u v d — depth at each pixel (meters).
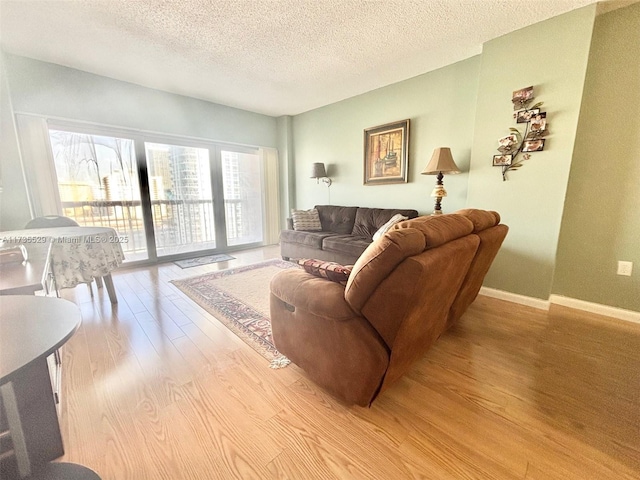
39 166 2.86
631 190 2.13
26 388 0.95
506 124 2.43
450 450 1.08
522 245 2.46
